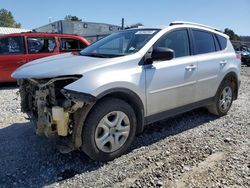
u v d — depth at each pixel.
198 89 4.92
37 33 9.53
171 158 3.83
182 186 3.18
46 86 3.50
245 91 9.02
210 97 5.28
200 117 5.64
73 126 3.46
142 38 4.35
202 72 4.93
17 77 3.75
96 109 3.51
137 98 3.90
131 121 3.89
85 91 3.32
